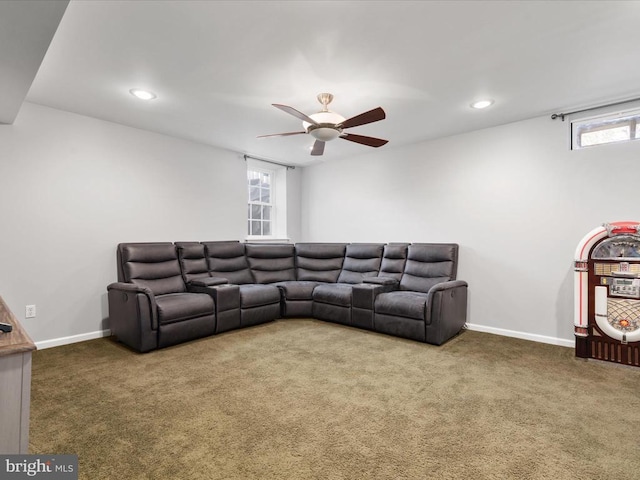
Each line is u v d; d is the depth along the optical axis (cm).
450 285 336
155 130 388
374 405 204
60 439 167
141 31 200
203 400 209
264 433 173
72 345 319
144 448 160
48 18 155
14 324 128
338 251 488
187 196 430
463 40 210
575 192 323
